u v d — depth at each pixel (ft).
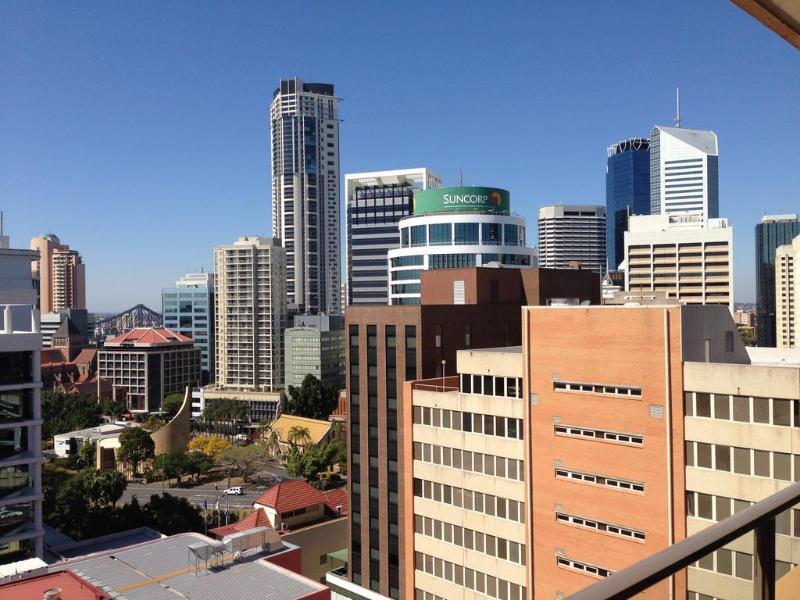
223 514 396.78
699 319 149.79
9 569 162.30
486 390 178.91
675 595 26.96
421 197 609.42
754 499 131.64
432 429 191.01
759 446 131.13
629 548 149.18
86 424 654.53
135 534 266.77
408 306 228.43
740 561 25.48
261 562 165.99
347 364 248.11
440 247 580.30
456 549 185.68
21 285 304.09
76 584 138.31
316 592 149.69
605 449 152.66
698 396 139.23
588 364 155.53
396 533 232.12
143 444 515.91
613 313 151.12
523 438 168.96
